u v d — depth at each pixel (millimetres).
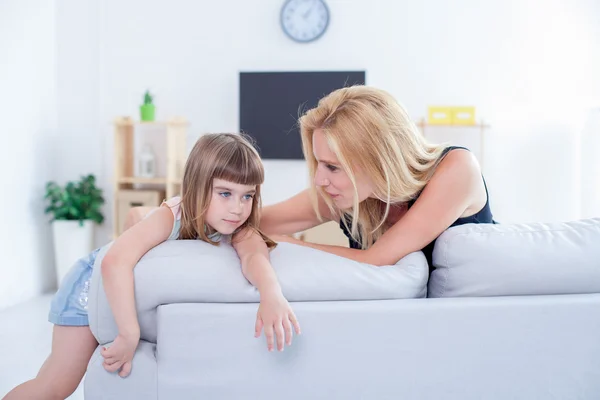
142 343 1102
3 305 3908
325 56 4844
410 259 1220
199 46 4922
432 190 1313
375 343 1072
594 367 1105
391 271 1170
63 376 1255
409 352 1077
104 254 1136
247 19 4891
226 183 1251
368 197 1492
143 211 1743
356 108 1277
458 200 1310
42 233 4500
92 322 1114
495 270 1144
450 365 1084
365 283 1127
